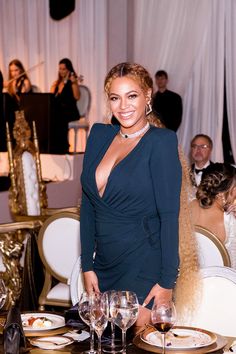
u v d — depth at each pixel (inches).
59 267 189.3
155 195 112.7
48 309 196.5
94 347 103.9
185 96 450.6
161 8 450.9
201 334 107.3
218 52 442.3
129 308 98.0
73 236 186.9
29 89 451.5
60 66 433.1
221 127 443.5
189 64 447.8
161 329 97.2
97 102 466.6
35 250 203.3
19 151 244.2
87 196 120.3
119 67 112.8
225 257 156.0
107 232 115.8
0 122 366.0
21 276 201.5
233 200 159.6
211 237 156.1
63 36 473.7
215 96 444.8
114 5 462.3
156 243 114.9
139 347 102.3
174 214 112.5
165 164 112.0
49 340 105.9
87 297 101.1
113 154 116.0
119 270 116.1
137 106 112.0
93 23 465.4
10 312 100.8
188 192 124.0
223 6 439.8
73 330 111.1
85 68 469.1
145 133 114.4
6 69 485.4
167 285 112.5
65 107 387.5
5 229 203.6
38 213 246.1
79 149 458.6
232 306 121.9
